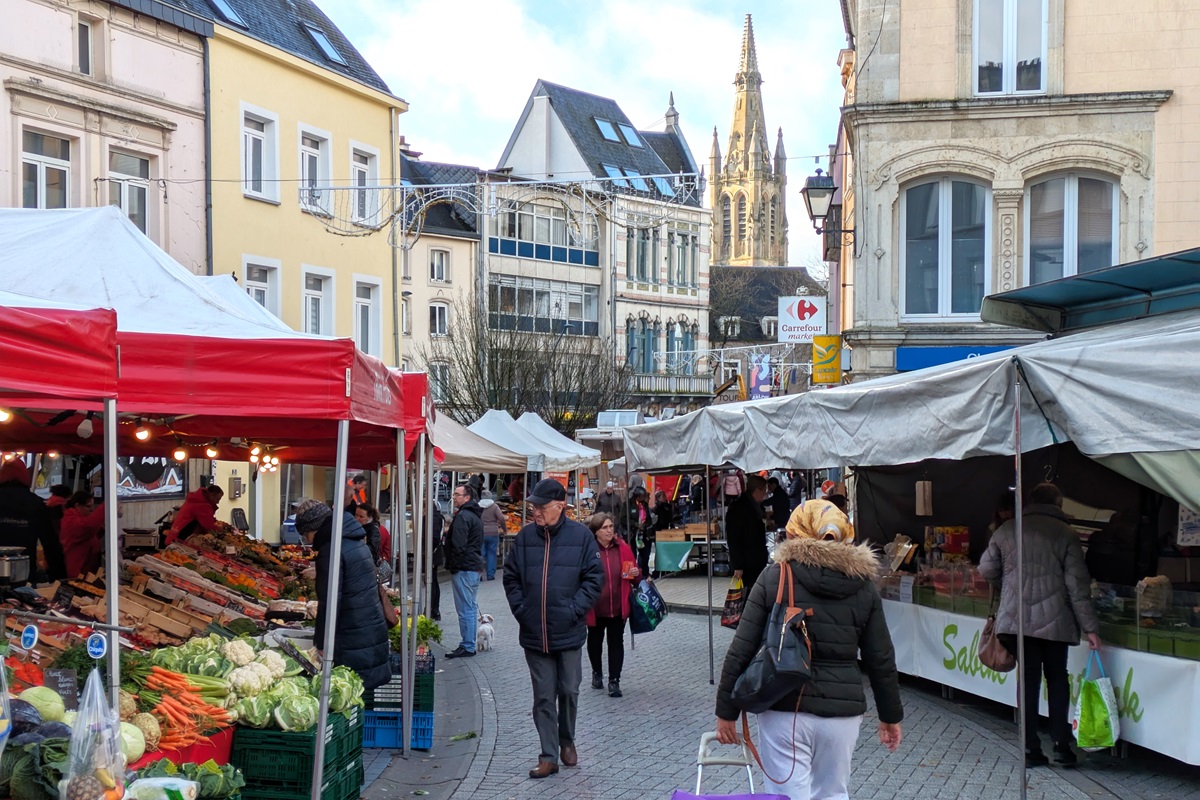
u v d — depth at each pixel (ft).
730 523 46.14
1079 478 40.75
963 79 67.21
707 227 204.44
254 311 36.70
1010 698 32.14
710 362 204.13
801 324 70.38
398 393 29.78
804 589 17.85
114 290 25.64
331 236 95.35
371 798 25.70
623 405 149.48
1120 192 65.87
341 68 97.96
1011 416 25.41
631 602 38.45
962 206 67.97
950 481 48.01
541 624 27.99
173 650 24.73
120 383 21.33
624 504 89.20
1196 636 25.67
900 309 68.33
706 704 36.73
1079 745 27.55
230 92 83.71
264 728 22.90
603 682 40.68
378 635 27.71
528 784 26.96
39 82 68.64
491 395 136.56
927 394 27.96
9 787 15.34
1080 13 66.08
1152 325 30.94
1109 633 28.22
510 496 117.91
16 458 42.68
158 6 76.79
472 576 48.65
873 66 67.82
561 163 186.29
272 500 88.28
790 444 35.24
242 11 88.94
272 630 31.48
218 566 39.45
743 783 26.61
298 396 22.24
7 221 28.48
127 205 76.07
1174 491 22.61
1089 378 23.75
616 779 27.27
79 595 29.94
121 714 19.72
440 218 162.91
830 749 17.70
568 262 180.24
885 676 17.98
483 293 163.22
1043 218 67.21
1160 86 65.21
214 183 82.02
